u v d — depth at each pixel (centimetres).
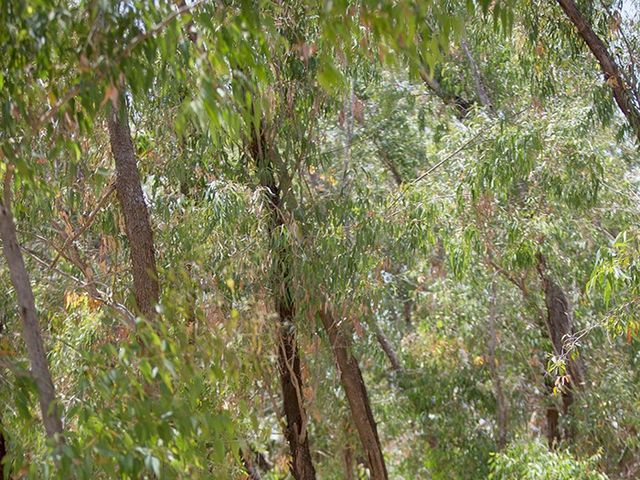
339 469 1312
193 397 422
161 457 387
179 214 838
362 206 907
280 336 897
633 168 1158
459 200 966
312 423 1239
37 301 911
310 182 1180
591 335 1083
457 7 629
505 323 1245
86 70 398
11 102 439
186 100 430
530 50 941
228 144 848
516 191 1087
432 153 1266
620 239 794
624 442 1155
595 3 891
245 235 845
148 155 855
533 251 1023
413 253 980
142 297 682
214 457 425
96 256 916
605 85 894
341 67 795
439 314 1245
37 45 421
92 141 796
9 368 411
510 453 1054
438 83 1243
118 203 851
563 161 980
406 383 1355
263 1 427
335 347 986
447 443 1305
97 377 417
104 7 389
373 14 388
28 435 480
